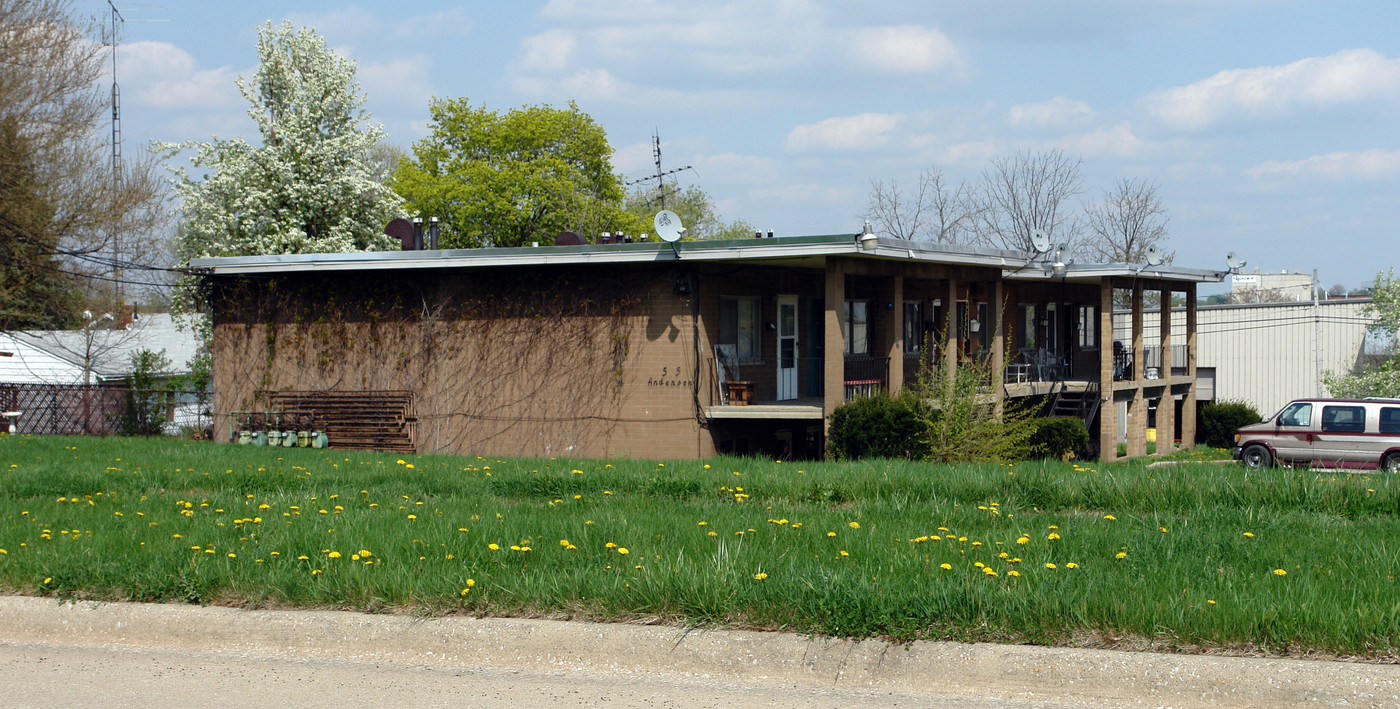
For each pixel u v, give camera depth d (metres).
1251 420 35.69
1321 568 7.43
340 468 15.62
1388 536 8.92
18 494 13.02
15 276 34.56
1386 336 41.06
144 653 6.88
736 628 6.50
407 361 23.78
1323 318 44.56
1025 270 28.41
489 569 7.69
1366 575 7.07
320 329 24.58
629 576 7.16
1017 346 32.16
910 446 19.53
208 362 33.34
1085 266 29.70
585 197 51.47
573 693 6.00
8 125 31.58
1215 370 47.09
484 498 12.48
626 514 10.36
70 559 8.05
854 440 19.78
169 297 36.56
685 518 10.00
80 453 18.47
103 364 42.19
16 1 32.47
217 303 25.59
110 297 38.44
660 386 21.47
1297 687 5.56
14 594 7.73
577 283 22.20
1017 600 6.31
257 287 25.19
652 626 6.57
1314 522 9.68
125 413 28.50
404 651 6.74
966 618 6.26
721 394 21.81
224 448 19.67
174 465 16.06
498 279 22.94
